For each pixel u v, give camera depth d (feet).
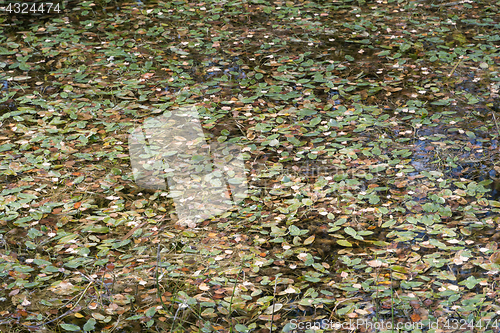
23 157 10.87
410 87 13.53
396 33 16.80
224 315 7.17
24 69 14.87
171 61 15.31
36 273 8.00
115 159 10.91
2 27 17.93
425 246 8.29
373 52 15.61
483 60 14.75
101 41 16.84
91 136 11.67
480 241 8.36
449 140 11.19
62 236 8.71
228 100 13.17
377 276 7.73
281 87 13.66
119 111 12.70
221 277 7.82
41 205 9.46
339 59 15.26
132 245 8.56
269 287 7.67
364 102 12.93
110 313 7.20
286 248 8.35
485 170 10.18
